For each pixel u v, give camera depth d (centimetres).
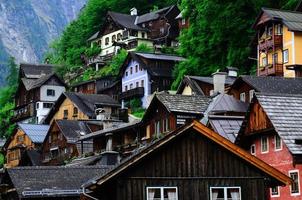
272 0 9975
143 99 10750
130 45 13825
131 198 2869
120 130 6538
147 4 16712
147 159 2919
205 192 2970
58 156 8062
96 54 14575
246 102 5541
